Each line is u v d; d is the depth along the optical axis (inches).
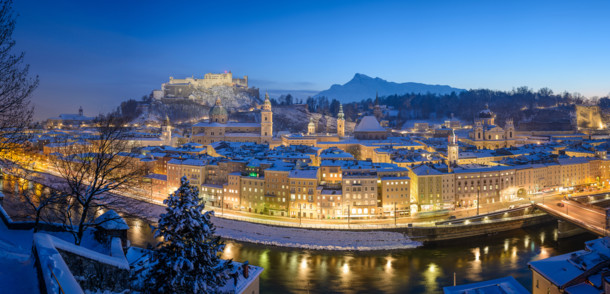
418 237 6673.2
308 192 7554.1
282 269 5452.8
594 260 3503.9
